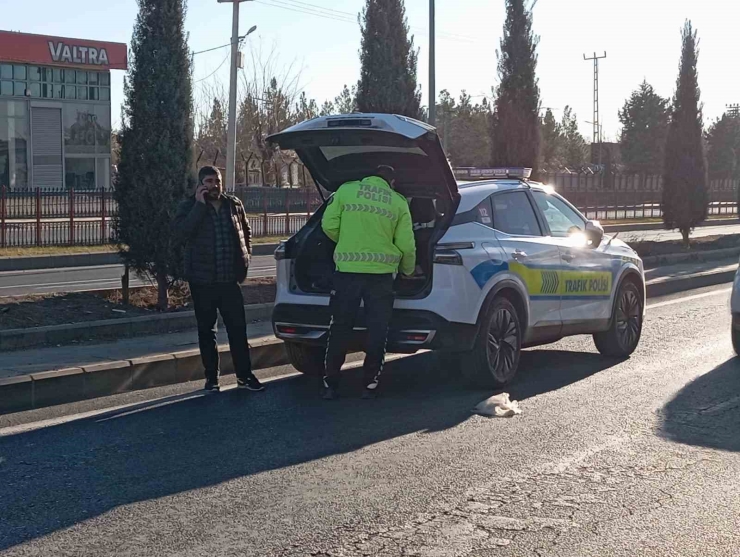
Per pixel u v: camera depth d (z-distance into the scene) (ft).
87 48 175.94
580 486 18.95
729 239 88.12
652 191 167.32
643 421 24.21
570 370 31.30
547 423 24.02
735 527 16.74
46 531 16.46
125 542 15.93
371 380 26.53
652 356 33.83
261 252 93.04
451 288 26.17
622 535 16.31
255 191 114.32
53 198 93.71
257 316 39.01
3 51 166.09
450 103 292.81
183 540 15.99
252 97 176.76
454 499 18.11
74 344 32.40
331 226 26.07
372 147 27.48
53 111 175.22
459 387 28.53
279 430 23.35
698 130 79.15
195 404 26.32
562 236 31.35
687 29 79.61
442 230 26.68
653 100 272.31
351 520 16.96
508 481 19.22
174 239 27.63
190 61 39.96
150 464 20.43
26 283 63.16
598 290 32.14
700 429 23.44
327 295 27.27
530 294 28.81
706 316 43.98
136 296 40.63
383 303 25.96
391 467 20.16
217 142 177.17
